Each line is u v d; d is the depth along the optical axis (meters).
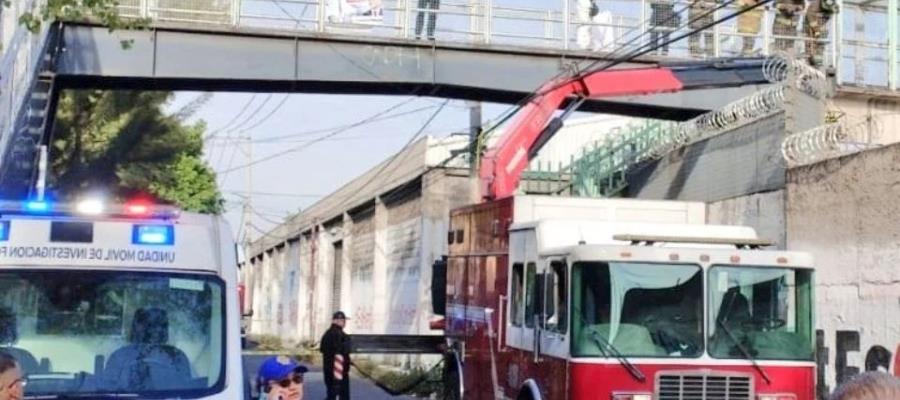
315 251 51.03
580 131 32.69
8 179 19.69
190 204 39.66
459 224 16.31
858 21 21.92
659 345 10.81
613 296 10.89
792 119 16.03
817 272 14.62
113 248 6.57
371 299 38.47
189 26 22.58
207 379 6.37
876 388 2.87
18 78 20.89
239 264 7.57
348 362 18.53
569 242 12.10
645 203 14.30
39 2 19.86
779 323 11.05
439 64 23.88
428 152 30.44
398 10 23.78
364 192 39.88
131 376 6.30
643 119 28.83
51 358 6.30
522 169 18.16
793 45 23.41
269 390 6.70
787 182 15.59
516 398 12.79
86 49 22.05
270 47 23.14
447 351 16.52
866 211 13.53
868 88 21.56
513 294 13.21
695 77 19.50
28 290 6.38
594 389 10.68
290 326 59.62
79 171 31.41
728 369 10.80
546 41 24.28
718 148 18.47
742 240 11.84
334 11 23.52
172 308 6.54
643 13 24.48
